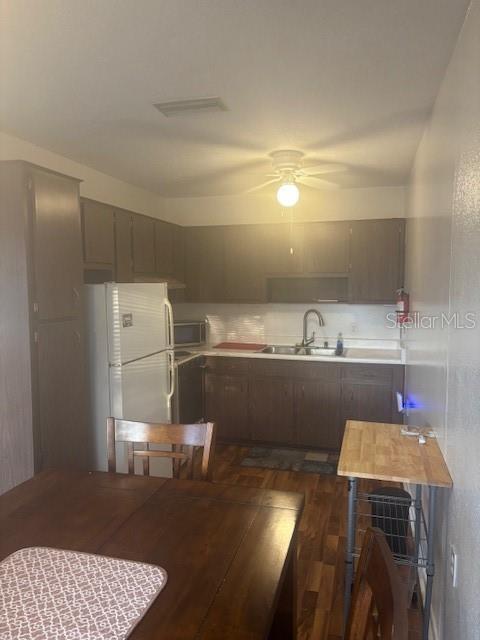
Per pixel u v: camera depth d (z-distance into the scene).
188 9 1.64
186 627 1.05
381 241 4.36
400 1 1.59
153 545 1.37
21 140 3.07
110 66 2.07
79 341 2.96
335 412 4.32
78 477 1.86
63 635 1.02
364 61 2.02
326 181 4.30
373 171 3.90
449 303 1.89
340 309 4.79
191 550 1.34
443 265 2.06
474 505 1.39
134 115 2.64
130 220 3.84
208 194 4.93
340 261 4.48
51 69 2.09
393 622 0.78
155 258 4.29
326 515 3.24
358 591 0.99
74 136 3.00
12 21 1.70
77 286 2.94
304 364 4.36
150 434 2.00
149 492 1.72
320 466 4.08
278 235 4.63
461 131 1.68
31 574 1.23
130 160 3.56
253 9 1.64
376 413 4.21
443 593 1.92
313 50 1.93
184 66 2.07
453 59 1.89
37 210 2.58
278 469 4.03
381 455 2.12
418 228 3.16
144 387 3.33
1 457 2.63
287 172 3.53
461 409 1.62
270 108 2.54
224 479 3.84
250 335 5.09
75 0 1.57
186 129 2.88
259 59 2.01
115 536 1.42
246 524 1.49
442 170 2.14
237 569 1.25
